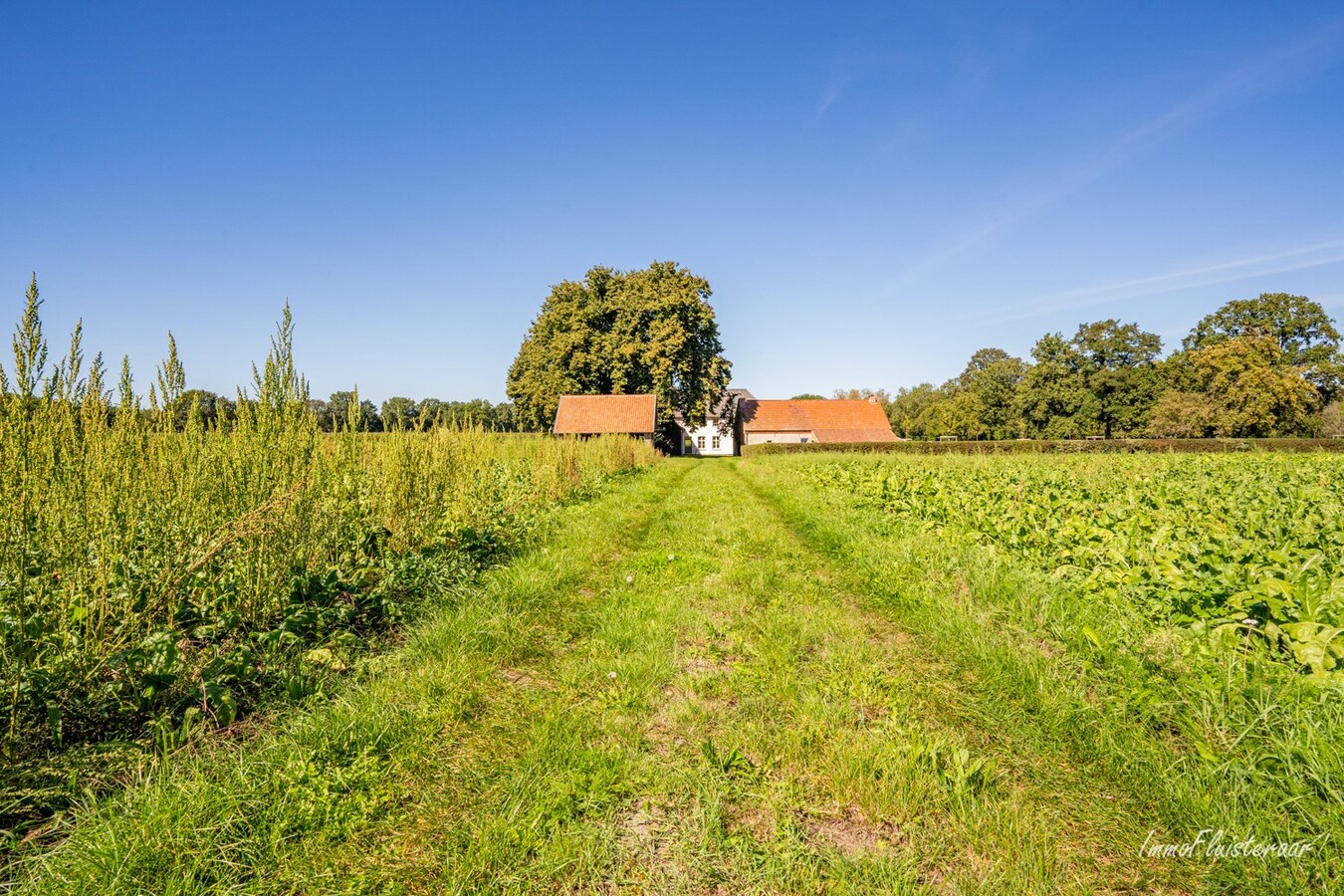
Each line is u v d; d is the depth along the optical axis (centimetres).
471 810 291
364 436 712
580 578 686
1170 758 309
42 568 344
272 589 444
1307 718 307
